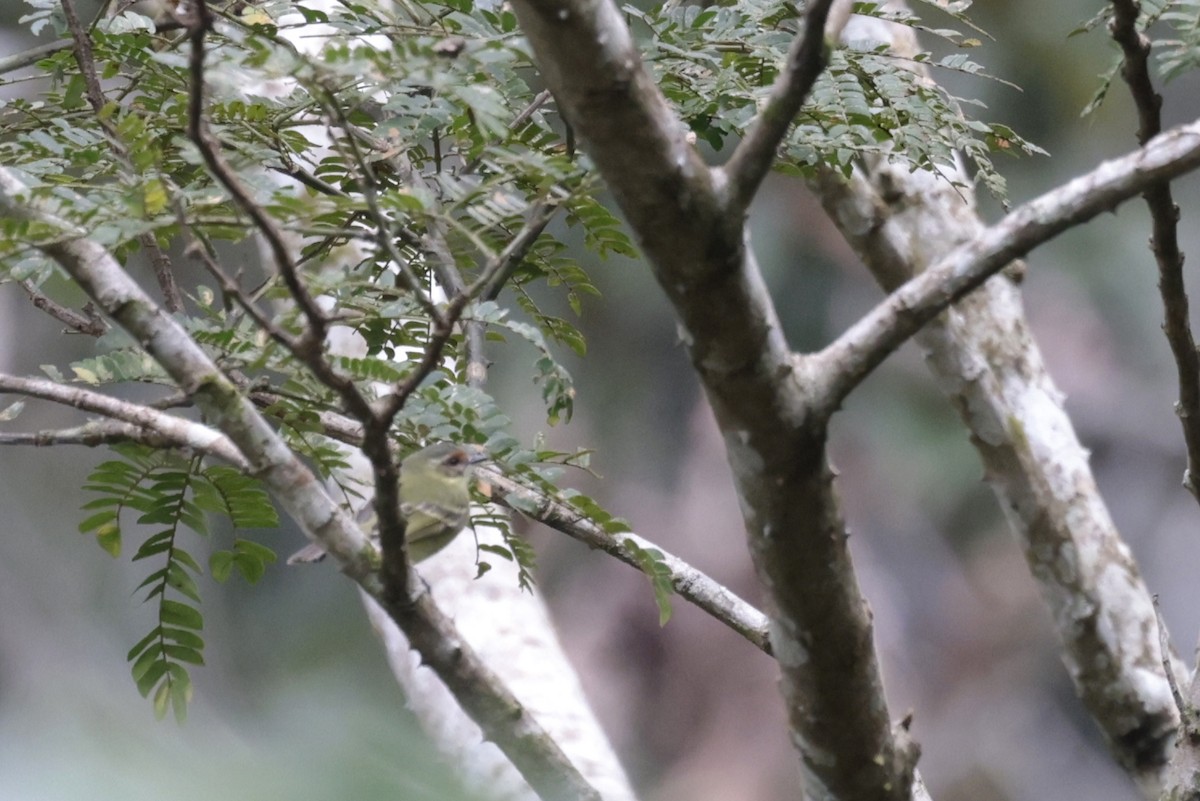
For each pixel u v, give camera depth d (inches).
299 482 149.3
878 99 220.4
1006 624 713.0
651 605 699.4
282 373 204.2
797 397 136.8
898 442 710.5
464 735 261.1
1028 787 695.7
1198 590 729.6
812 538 142.1
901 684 708.7
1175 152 135.5
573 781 156.1
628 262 674.8
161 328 146.2
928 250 297.9
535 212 169.6
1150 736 276.5
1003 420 281.9
